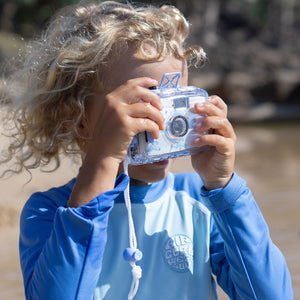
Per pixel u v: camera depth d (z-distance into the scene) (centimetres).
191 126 170
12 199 536
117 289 178
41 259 160
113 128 160
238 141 1323
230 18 3662
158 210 188
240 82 2531
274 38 3497
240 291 175
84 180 162
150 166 178
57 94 193
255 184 720
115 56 177
